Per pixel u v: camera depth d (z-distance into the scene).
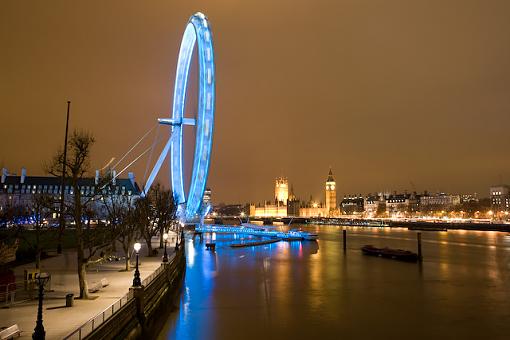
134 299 42.34
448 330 53.56
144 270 69.12
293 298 70.31
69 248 102.19
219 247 170.75
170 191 154.75
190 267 108.50
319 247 173.50
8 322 36.31
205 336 50.09
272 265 112.94
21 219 124.81
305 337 50.38
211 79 126.25
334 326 54.72
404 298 70.88
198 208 126.94
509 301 68.81
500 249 160.38
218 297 70.62
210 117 125.56
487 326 55.19
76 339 31.59
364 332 52.47
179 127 155.75
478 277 92.88
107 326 33.34
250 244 179.25
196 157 126.81
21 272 62.16
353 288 79.38
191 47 145.62
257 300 68.50
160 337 49.62
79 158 49.12
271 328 53.47
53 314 39.00
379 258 130.62
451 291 77.00
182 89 154.88
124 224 85.62
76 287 52.44
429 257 133.25
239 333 51.34
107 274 64.12
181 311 61.38
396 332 52.59
